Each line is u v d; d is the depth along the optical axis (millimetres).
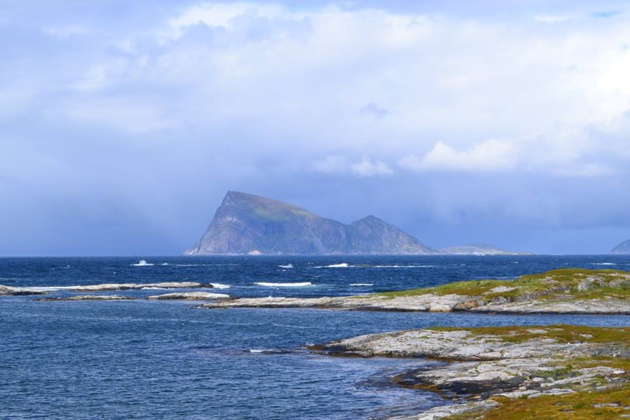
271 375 65875
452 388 57219
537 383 55312
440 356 73250
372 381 62281
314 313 125625
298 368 69438
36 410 52969
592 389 50250
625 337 75062
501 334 79188
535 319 112312
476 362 68062
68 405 54469
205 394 58031
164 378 64812
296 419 49594
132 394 58188
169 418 50500
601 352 67438
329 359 74750
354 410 51656
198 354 79188
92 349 83125
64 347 84812
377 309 130625
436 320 112562
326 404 53906
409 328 102500
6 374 67000
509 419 42438
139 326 106812
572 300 126188
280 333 97562
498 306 125875
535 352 69125
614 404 43500
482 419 43500
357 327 104250
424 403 53062
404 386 59750
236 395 57531
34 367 70875
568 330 80000
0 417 50875
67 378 65000
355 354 77125
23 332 99375
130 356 77812
